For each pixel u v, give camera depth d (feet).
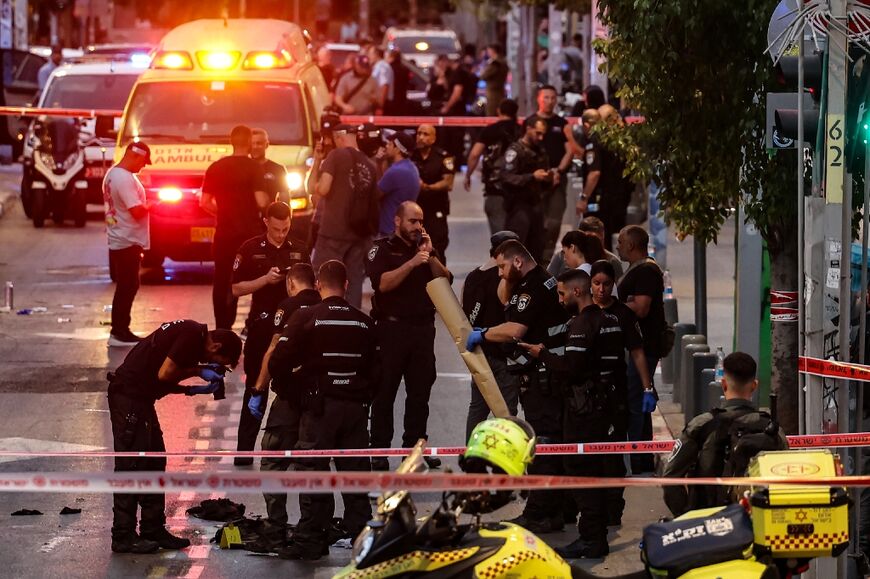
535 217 214.28
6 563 111.45
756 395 131.75
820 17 97.96
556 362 113.70
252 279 138.62
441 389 173.78
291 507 129.90
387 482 75.10
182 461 139.95
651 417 140.97
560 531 121.90
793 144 107.65
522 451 78.59
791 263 135.13
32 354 191.31
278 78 249.96
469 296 132.36
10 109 293.02
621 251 136.36
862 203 120.47
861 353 102.99
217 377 116.26
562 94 382.01
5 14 451.12
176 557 113.60
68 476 80.38
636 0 123.65
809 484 78.23
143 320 211.00
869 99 100.89
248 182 184.03
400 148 190.90
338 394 114.42
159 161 237.66
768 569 76.18
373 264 132.98
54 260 270.46
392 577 76.23
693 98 130.93
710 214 136.87
